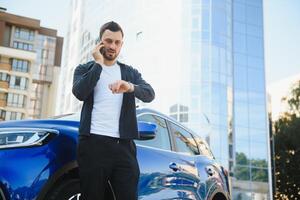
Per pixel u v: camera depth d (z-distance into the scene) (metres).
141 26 34.94
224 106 32.84
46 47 62.47
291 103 46.66
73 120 3.23
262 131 36.12
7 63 50.44
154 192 3.46
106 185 2.60
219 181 4.76
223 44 33.88
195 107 31.39
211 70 32.47
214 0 34.00
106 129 2.57
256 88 36.72
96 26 45.00
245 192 33.75
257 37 37.84
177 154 4.06
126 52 35.91
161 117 4.14
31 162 2.54
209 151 5.04
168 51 32.72
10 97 50.28
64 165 2.69
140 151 3.45
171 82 32.06
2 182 2.39
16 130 2.77
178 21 32.97
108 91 2.66
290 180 42.69
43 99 61.38
